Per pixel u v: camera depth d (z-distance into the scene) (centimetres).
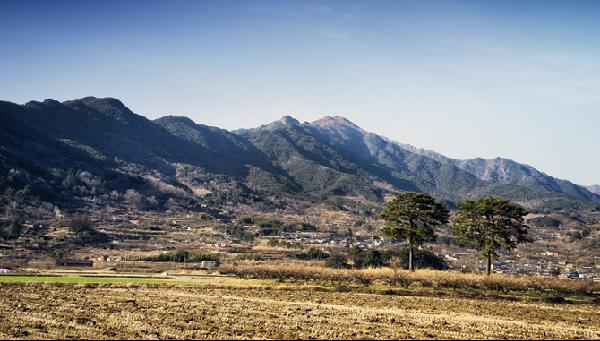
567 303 8000
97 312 5834
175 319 5462
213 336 4647
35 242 16188
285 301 7362
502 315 6475
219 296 7769
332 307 6788
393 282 9269
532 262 17462
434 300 7769
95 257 14975
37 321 5150
